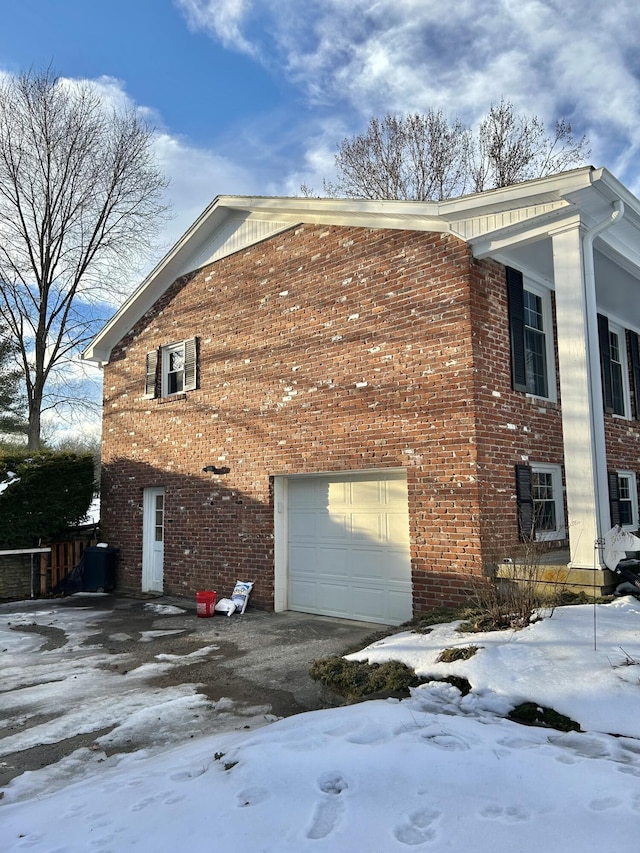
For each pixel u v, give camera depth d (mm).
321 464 9391
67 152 20250
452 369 7895
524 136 22734
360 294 9094
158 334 13148
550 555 8258
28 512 12875
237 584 10477
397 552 8766
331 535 9695
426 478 8008
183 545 11930
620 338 12211
